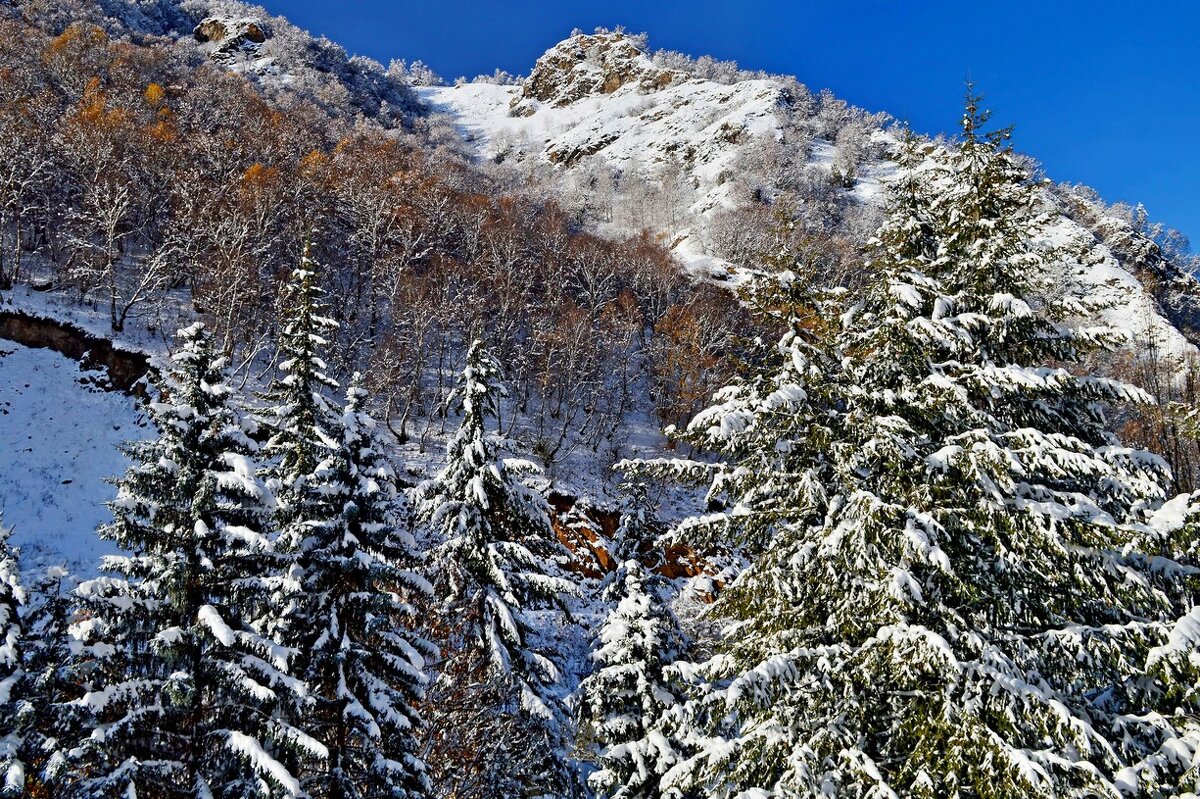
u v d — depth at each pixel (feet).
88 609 34.24
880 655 28.78
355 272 183.11
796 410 32.37
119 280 148.56
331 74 526.98
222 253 143.02
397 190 231.50
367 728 40.68
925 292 34.86
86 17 354.95
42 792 32.09
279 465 50.14
